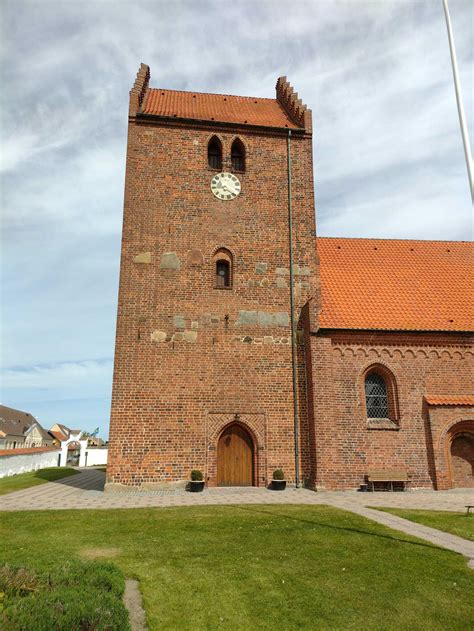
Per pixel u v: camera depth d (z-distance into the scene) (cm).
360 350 2302
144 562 1002
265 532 1259
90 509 1611
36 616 576
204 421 2169
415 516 1478
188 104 2844
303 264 2459
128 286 2273
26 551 1057
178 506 1662
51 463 4984
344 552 1079
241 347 2283
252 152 2588
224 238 2425
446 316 2472
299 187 2569
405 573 945
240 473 2188
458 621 743
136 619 744
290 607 789
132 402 2139
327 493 2019
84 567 824
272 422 2217
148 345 2214
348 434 2188
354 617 755
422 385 2302
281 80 3089
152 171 2450
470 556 1057
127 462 2080
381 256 2852
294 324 2350
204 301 2316
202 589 859
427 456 2211
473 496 1969
